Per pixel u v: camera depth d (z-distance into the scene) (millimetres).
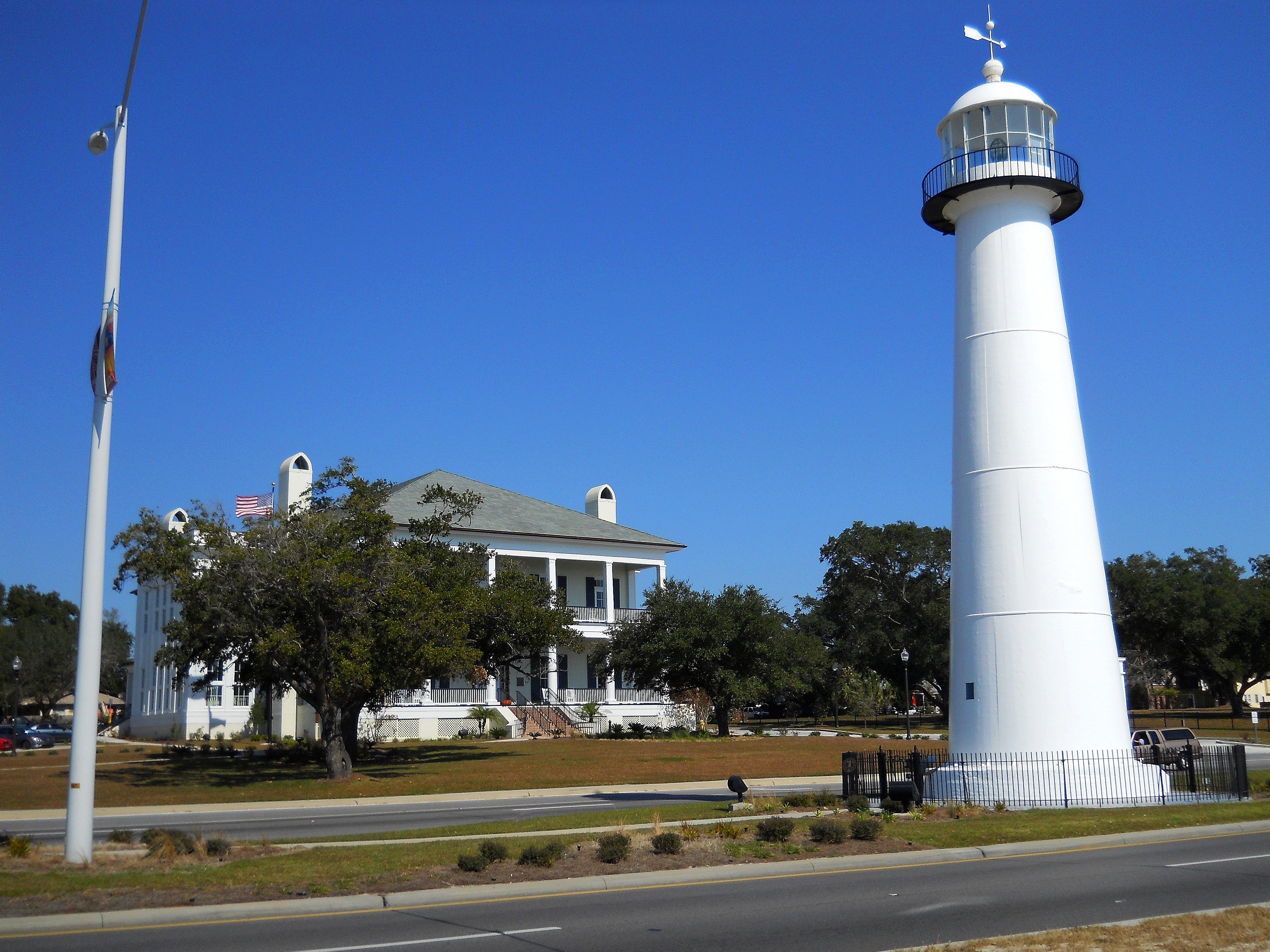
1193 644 83062
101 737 68375
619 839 15320
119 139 15531
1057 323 23703
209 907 11586
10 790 30984
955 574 23812
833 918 11117
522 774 34812
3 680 88375
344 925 11047
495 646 40875
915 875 14094
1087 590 22562
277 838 18438
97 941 10219
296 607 32375
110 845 16391
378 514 34062
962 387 24078
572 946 9852
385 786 31094
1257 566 98250
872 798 23516
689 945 9852
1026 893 12445
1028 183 23625
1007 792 21719
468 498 40562
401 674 33594
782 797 25094
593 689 60688
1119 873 13898
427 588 34188
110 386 15195
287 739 54406
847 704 87000
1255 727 58969
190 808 26312
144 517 33344
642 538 63594
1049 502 22719
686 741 51938
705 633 53750
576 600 64375
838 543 82312
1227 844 16922
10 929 10703
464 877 13508
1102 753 21766
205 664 35938
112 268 15305
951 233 26391
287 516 35062
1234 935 9625
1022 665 22234
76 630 105625
